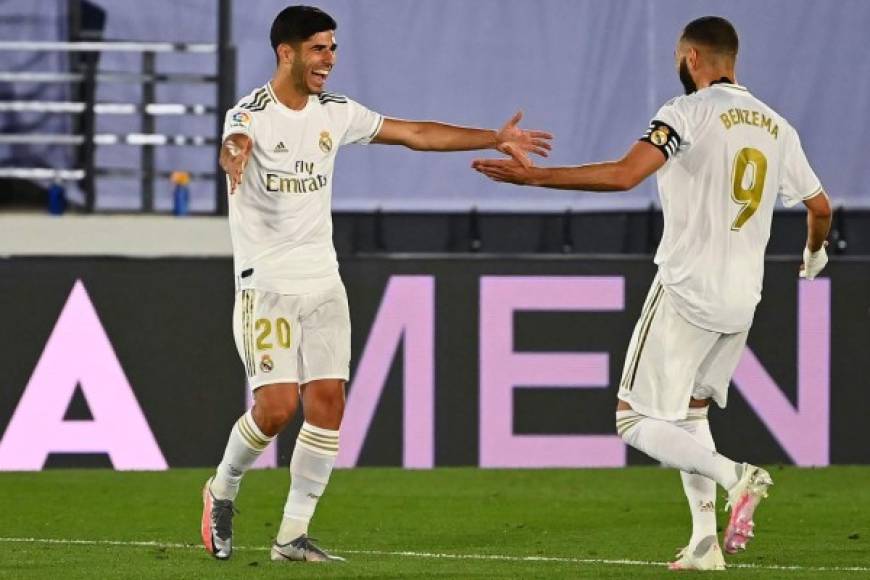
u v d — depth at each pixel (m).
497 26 48.50
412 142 22.06
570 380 36.94
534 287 36.88
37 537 26.52
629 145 48.47
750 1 47.91
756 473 19.59
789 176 21.39
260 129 20.89
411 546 25.38
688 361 20.72
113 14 49.72
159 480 34.56
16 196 48.19
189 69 49.31
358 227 47.59
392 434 36.75
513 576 21.20
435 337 36.75
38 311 36.25
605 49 48.41
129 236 40.31
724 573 21.08
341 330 21.73
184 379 36.59
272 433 21.33
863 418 37.09
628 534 26.89
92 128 44.09
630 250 47.16
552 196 47.62
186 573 21.38
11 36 50.03
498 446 36.94
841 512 29.66
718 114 20.41
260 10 48.94
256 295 21.28
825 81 47.91
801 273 23.19
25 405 36.22
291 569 21.55
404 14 48.50
